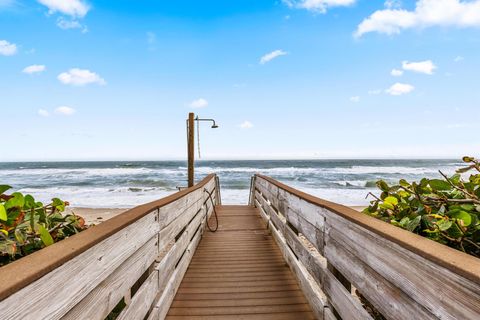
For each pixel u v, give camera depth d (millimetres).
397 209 1942
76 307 1087
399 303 1149
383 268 1276
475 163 1825
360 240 1525
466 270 806
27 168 62906
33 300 853
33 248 1621
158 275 2238
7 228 1538
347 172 40594
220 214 7812
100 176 37125
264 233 5648
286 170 45594
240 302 2727
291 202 3418
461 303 824
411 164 63781
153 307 2166
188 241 3768
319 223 2283
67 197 20484
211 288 3045
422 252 991
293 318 2439
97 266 1245
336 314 1997
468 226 1453
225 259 4020
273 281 3221
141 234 1835
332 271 2016
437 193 1819
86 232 1312
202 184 5574
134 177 35344
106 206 16547
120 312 1521
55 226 1894
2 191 1677
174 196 2953
